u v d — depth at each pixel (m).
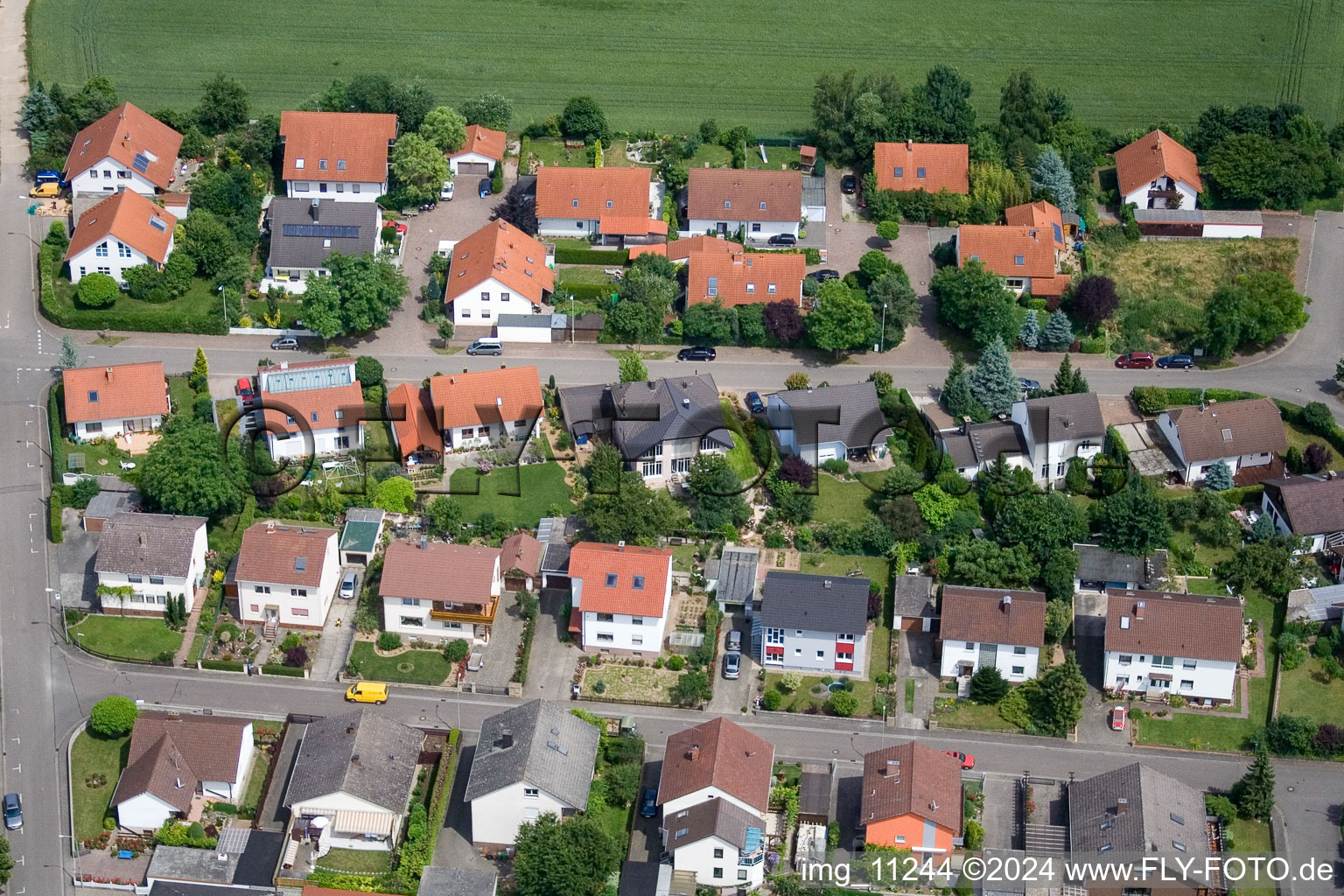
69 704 166.88
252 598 174.25
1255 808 157.88
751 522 188.50
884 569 183.00
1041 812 159.00
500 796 151.62
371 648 173.75
